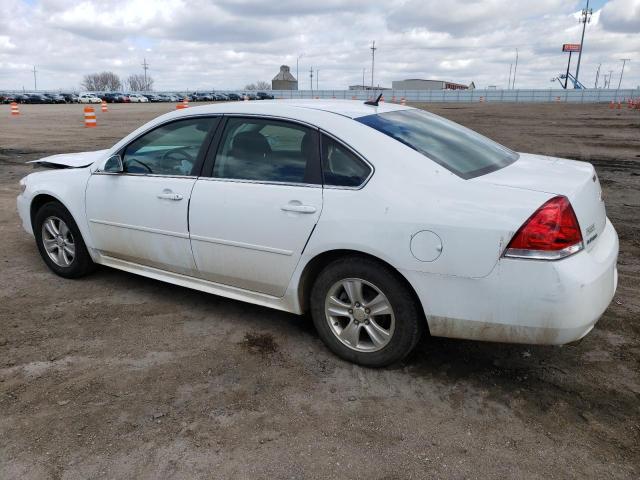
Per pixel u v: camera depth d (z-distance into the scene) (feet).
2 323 12.71
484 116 100.12
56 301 13.99
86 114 75.82
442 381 10.26
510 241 8.71
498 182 9.48
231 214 11.41
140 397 9.77
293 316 13.14
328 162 10.50
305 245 10.53
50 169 16.39
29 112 126.41
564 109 137.49
